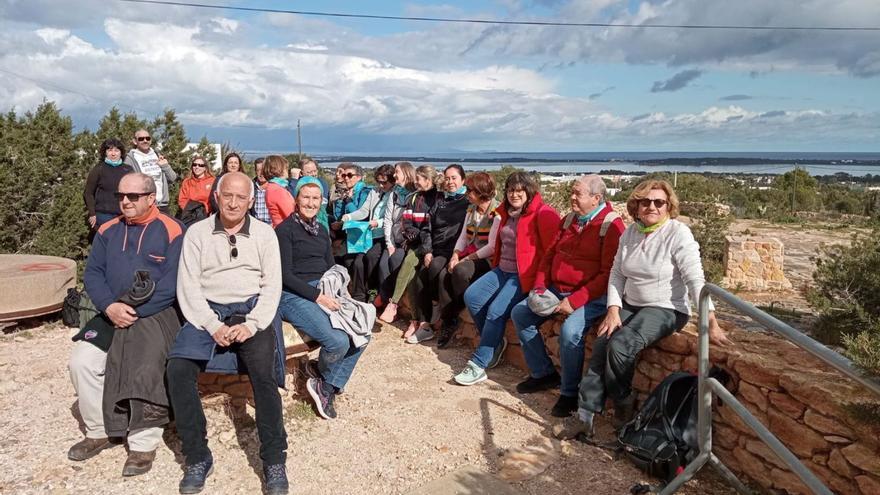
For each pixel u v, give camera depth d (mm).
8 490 3047
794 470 2154
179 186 11148
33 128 7895
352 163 6422
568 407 3996
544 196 11711
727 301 2594
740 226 20516
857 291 5156
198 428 3117
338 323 3783
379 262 6039
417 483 3197
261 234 3412
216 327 3135
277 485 3057
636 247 3748
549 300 4160
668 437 3158
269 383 3158
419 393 4402
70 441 3564
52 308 5734
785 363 3080
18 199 7324
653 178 3717
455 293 5254
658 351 3738
